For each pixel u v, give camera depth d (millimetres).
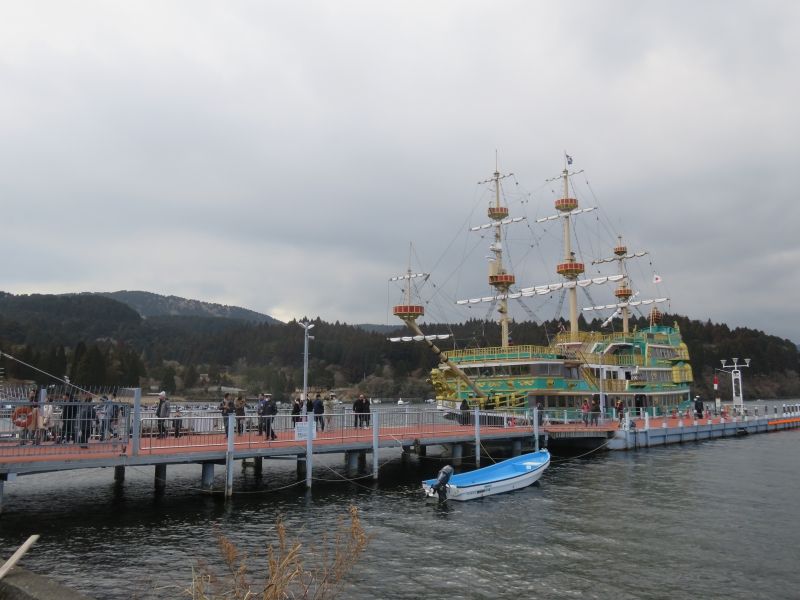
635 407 58625
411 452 41969
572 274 60969
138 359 173250
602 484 31891
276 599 8914
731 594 15969
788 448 49656
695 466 38719
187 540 19844
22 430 22078
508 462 31797
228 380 199375
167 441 27172
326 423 32375
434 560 18594
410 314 44062
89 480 30984
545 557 19016
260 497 27109
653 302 72438
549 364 50469
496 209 61469
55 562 17500
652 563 18469
